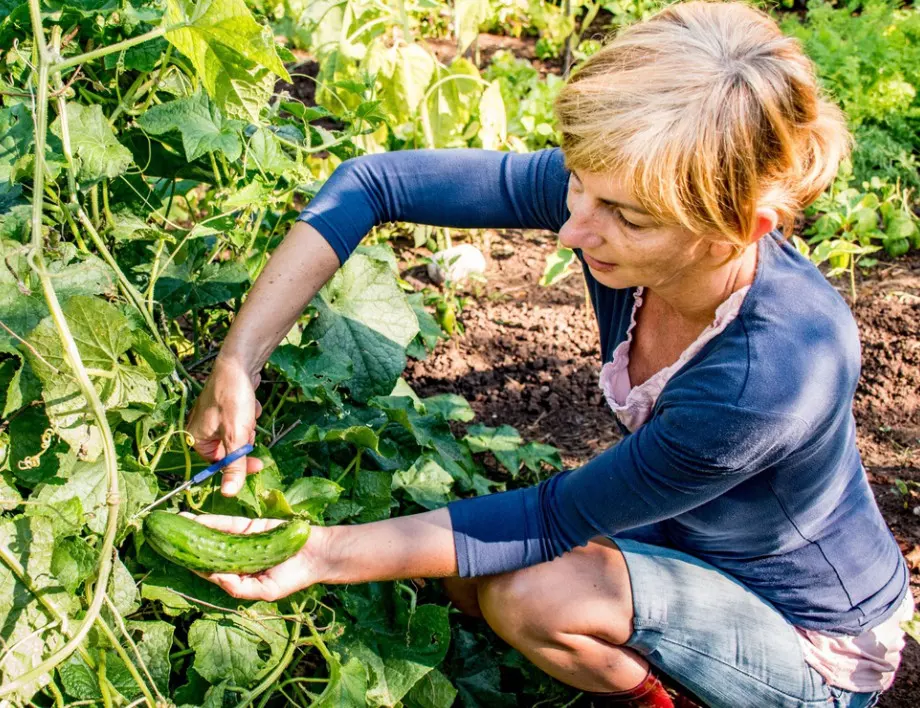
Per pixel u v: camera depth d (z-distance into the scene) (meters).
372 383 2.26
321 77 3.49
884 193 4.42
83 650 1.64
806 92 1.50
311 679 1.90
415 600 2.17
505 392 3.34
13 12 1.86
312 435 2.07
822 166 1.58
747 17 1.58
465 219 2.09
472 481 2.68
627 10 6.12
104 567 1.49
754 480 1.85
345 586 2.12
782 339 1.68
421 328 2.89
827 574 1.98
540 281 3.92
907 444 3.19
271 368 2.29
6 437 1.69
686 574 2.04
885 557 2.03
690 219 1.52
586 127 1.49
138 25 1.96
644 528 2.19
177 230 2.44
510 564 1.90
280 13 4.50
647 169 1.46
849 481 1.97
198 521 1.76
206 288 2.12
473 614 2.39
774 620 2.02
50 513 1.63
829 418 1.73
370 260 2.32
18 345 1.61
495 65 5.11
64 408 1.58
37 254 1.45
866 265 4.12
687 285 1.72
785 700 2.03
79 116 1.86
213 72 1.74
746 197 1.50
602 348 2.14
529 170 2.04
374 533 1.85
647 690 2.13
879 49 5.30
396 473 2.45
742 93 1.46
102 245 1.80
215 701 1.77
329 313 2.25
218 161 2.21
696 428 1.69
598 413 3.28
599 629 1.99
